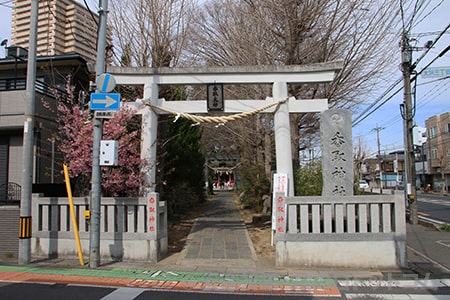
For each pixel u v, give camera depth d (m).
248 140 18.30
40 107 13.80
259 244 10.16
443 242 11.48
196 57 15.63
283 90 9.89
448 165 45.50
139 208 8.49
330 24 12.08
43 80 16.16
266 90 14.18
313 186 11.19
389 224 8.00
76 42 15.23
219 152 33.78
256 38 13.65
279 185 9.62
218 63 15.83
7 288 6.26
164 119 12.79
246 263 8.24
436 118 48.16
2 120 13.55
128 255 8.38
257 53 13.70
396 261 7.88
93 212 7.84
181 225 13.30
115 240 8.45
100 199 8.12
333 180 9.02
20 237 8.14
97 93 7.83
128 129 11.41
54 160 14.27
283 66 9.91
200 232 11.79
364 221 7.99
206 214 16.91
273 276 7.19
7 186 13.09
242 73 9.98
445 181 47.56
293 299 5.80
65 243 8.70
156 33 12.88
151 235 8.34
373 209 8.03
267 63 13.67
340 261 7.86
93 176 7.90
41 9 14.63
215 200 27.77
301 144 19.42
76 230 8.22
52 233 8.79
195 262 8.32
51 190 11.81
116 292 6.09
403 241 7.92
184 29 13.80
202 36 15.49
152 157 10.02
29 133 8.23
